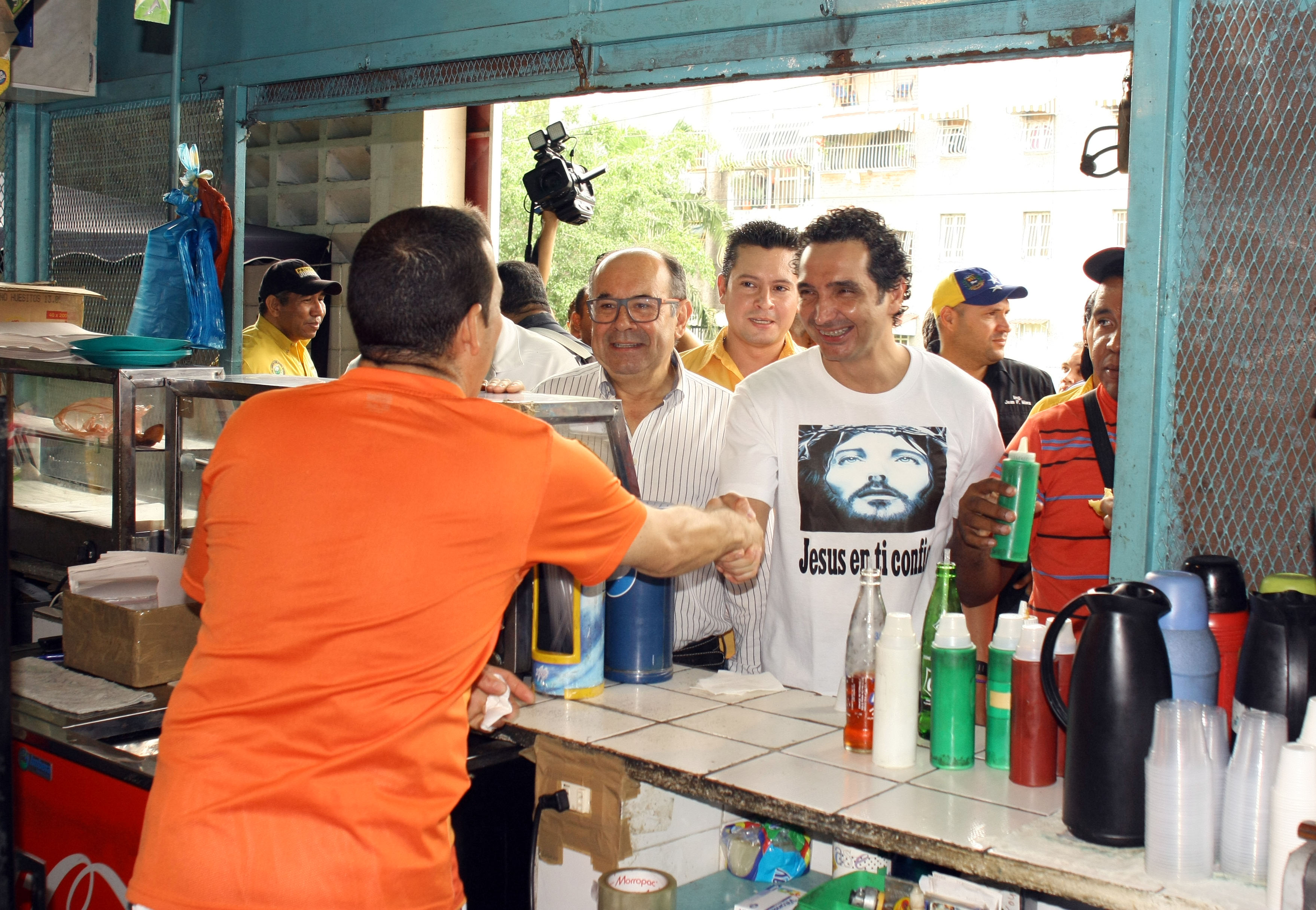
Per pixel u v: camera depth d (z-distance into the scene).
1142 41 1.60
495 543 1.30
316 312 4.05
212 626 1.30
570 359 3.34
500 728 1.67
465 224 1.38
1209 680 1.32
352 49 2.59
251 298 4.82
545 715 1.71
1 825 1.52
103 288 3.34
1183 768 1.18
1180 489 1.63
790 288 2.99
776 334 3.00
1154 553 1.64
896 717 1.49
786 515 2.12
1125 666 1.24
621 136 9.30
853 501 2.07
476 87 2.41
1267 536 1.57
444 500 1.27
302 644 1.24
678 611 2.41
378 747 1.24
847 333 2.00
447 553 1.27
